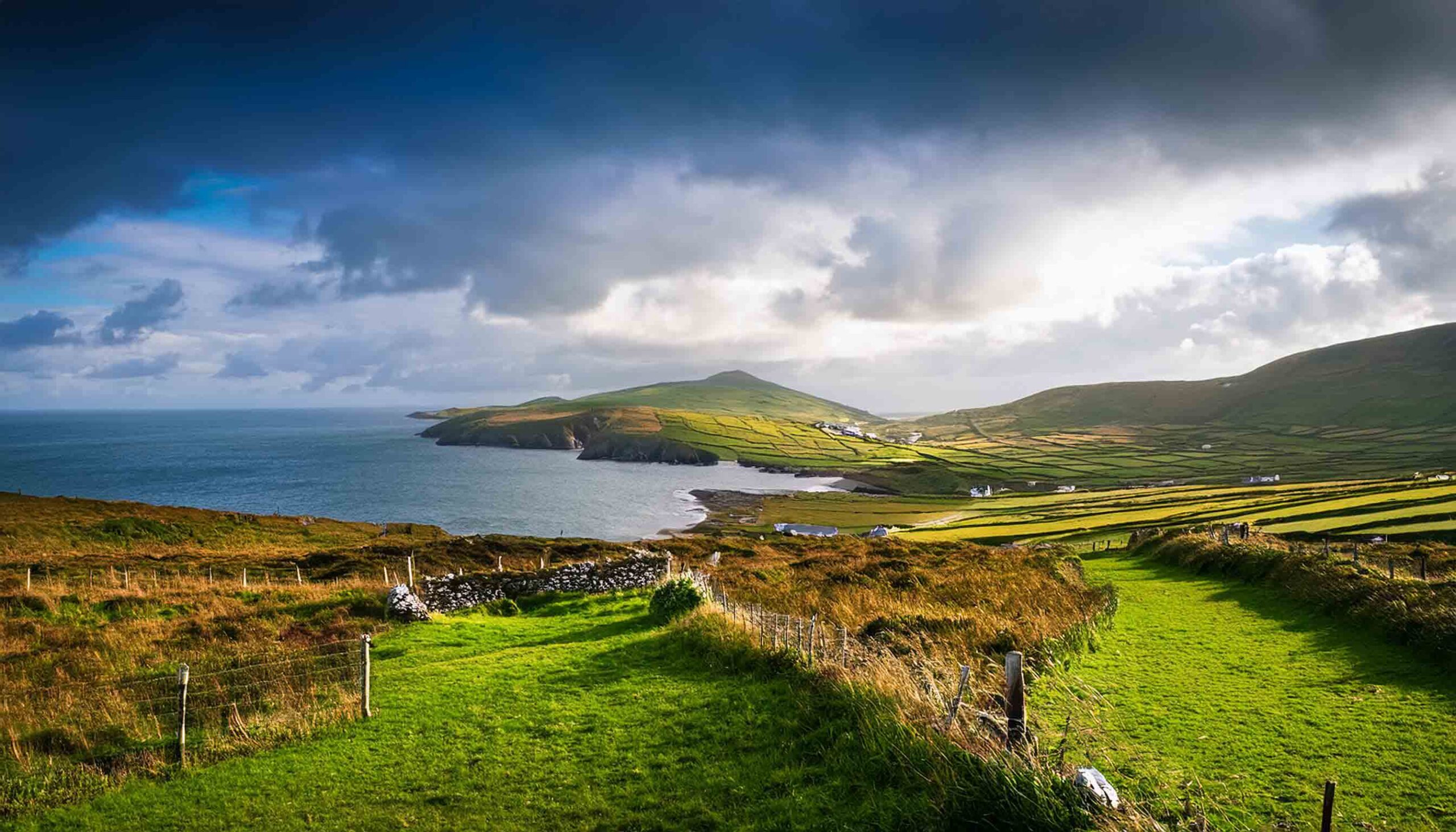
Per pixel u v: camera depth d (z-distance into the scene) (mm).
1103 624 21734
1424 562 28938
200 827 10125
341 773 11727
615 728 12914
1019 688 9273
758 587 32219
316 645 21531
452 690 16125
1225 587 30016
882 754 9969
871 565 40438
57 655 20266
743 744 11547
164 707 15844
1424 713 13234
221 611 26422
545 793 10523
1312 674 16141
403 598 26188
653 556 34469
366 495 159875
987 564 40219
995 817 8023
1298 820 9258
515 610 28969
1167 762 11109
